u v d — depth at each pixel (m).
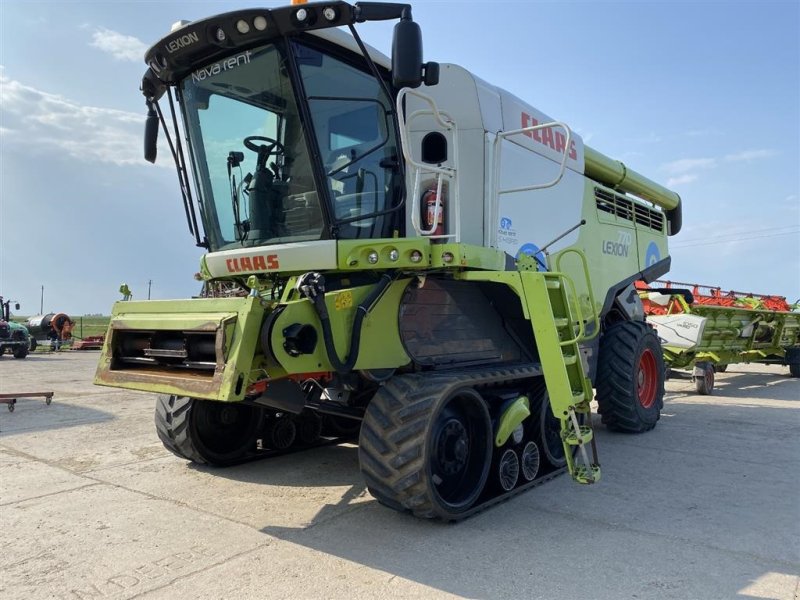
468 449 4.21
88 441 6.32
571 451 4.04
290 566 3.27
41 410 8.34
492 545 3.58
